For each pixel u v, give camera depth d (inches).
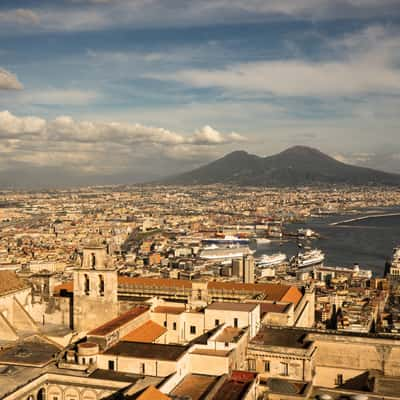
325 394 4426.7
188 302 6392.7
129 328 5329.7
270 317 6146.7
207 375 4576.8
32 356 5078.7
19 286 6102.4
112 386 4340.6
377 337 5398.6
